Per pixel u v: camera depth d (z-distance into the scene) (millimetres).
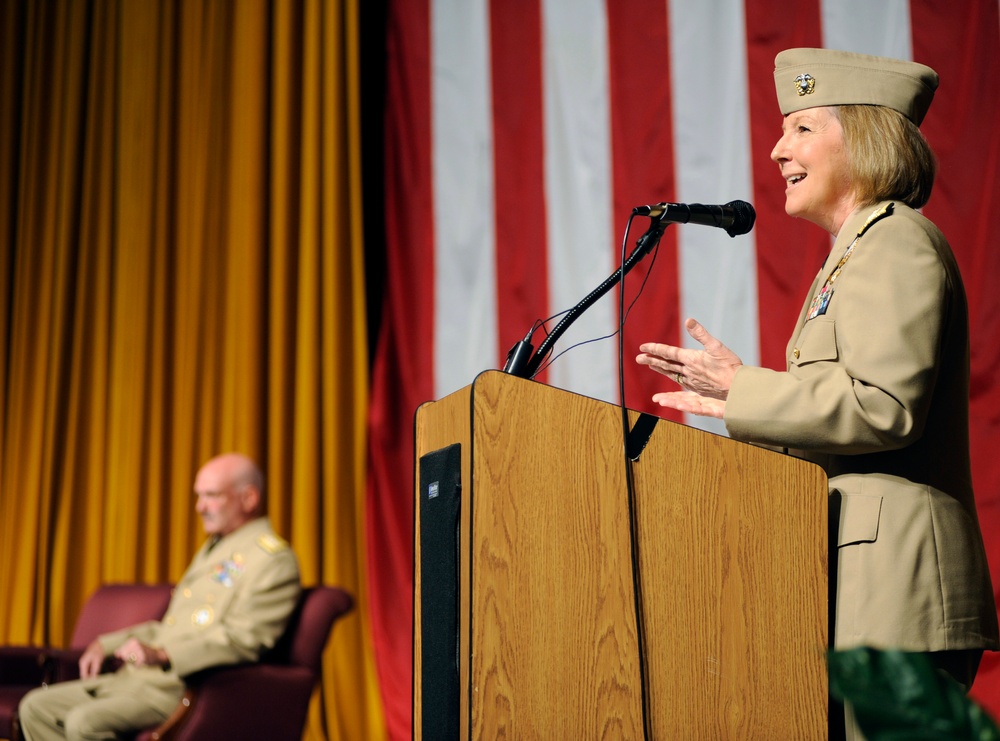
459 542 2072
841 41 6086
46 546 7309
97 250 7543
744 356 6133
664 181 6418
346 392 6957
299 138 7242
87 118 7680
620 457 2082
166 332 7367
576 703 1979
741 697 2057
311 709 6633
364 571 6781
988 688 5477
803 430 2166
